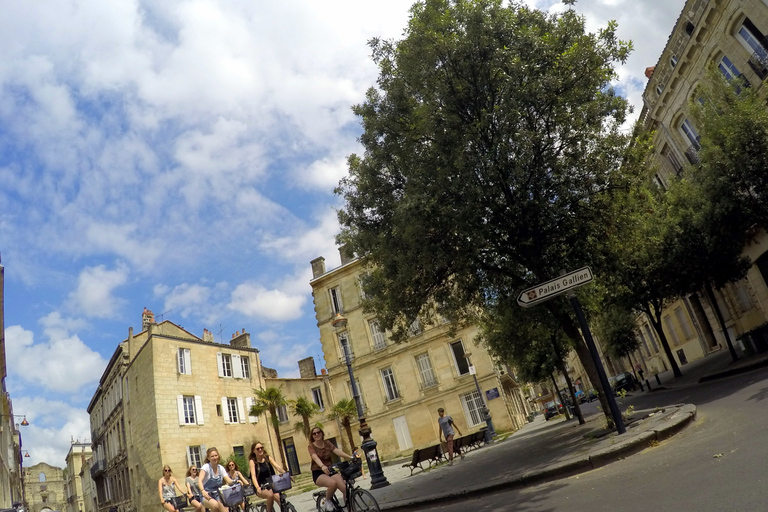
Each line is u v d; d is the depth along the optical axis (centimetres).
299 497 2292
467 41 1107
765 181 1641
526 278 1389
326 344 3588
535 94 1080
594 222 1209
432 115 1131
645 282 2309
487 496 880
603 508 541
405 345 3388
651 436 838
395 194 1309
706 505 448
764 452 568
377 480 1525
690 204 2039
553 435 1595
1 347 3164
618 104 1151
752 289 2464
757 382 1264
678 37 2447
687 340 3588
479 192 1049
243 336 3950
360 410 1631
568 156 1156
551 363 2598
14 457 5162
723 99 1739
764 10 1914
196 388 3189
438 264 1113
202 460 3056
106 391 4378
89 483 6166
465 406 3216
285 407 3769
